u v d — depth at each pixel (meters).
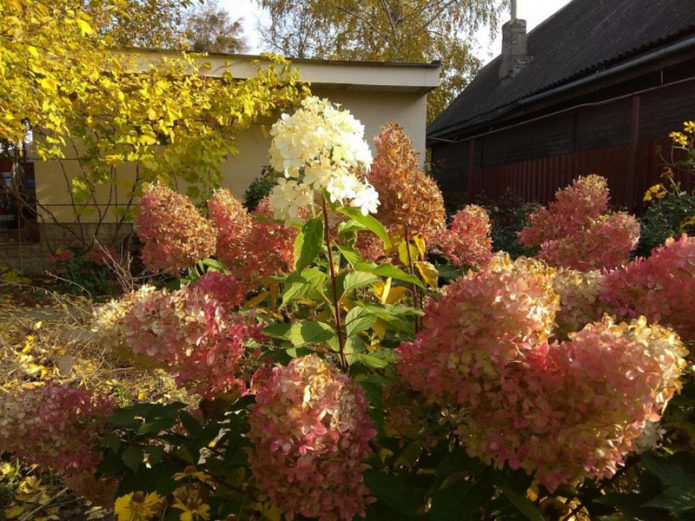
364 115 9.84
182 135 6.86
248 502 1.61
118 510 1.63
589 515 1.52
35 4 4.60
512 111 13.02
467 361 1.22
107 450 1.75
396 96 9.85
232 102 7.18
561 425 1.19
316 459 1.28
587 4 15.64
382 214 2.06
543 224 2.78
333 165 1.67
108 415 1.76
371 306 1.81
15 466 3.02
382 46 21.94
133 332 1.56
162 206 2.74
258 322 1.98
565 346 1.23
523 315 1.21
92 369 3.97
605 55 10.44
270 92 7.85
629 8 12.16
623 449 1.20
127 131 6.52
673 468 1.30
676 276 1.47
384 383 1.60
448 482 1.38
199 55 7.45
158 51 7.58
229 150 7.34
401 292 2.15
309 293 1.85
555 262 2.46
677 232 5.14
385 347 2.10
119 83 6.42
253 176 9.55
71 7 5.29
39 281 7.77
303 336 1.73
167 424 1.65
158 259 2.77
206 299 1.63
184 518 1.60
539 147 12.78
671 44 8.52
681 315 1.47
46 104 5.30
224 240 2.71
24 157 8.49
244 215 2.78
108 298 6.38
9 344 4.38
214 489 1.78
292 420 1.24
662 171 6.85
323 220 1.84
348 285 1.81
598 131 10.73
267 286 2.32
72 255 7.66
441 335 1.29
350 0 21.38
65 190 8.88
